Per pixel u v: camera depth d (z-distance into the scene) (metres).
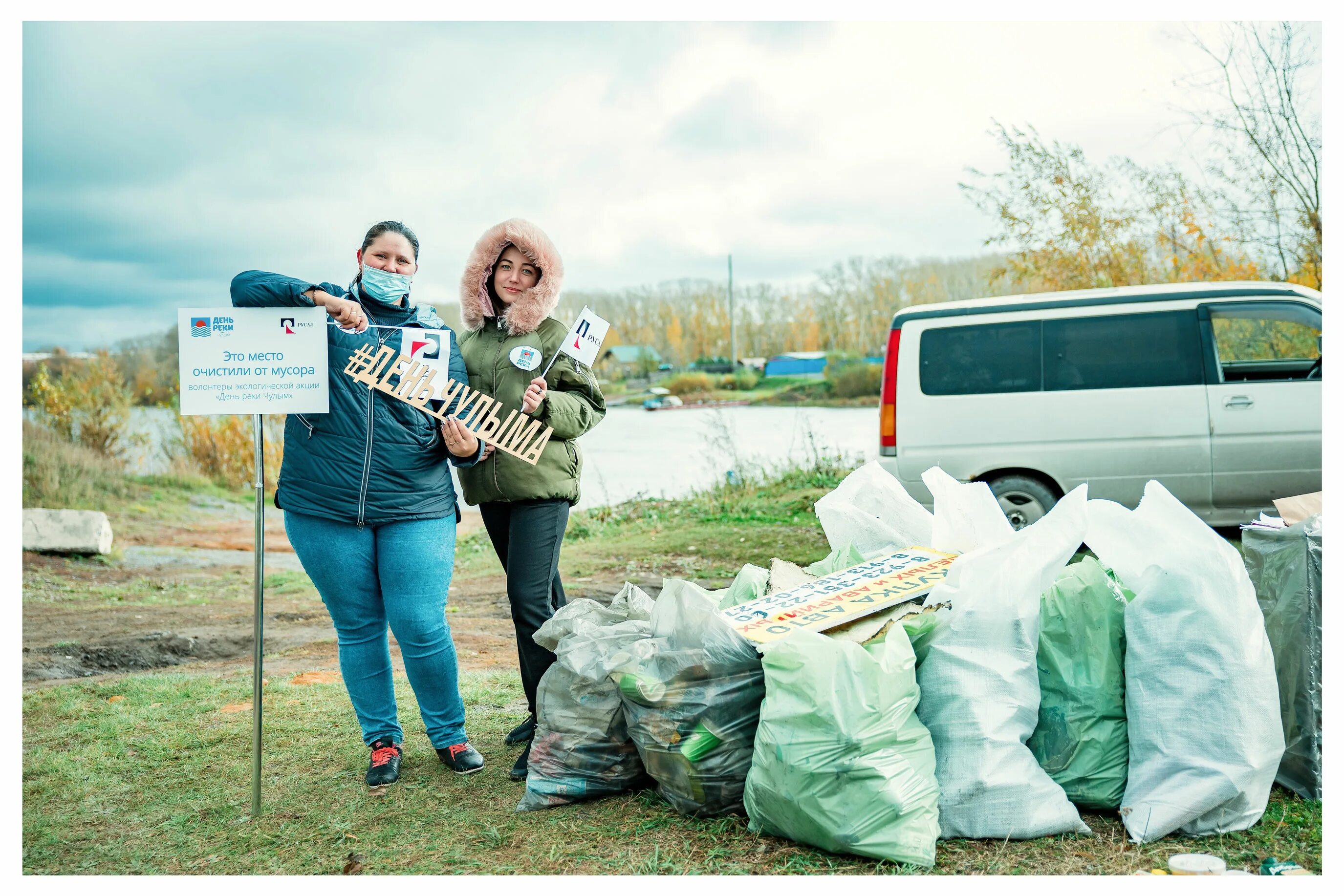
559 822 3.04
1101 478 6.67
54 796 3.40
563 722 3.19
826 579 3.40
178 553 9.28
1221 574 2.84
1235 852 2.68
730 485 9.79
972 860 2.66
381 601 3.51
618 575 7.08
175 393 12.47
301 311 3.20
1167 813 2.72
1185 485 6.59
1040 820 2.76
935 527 3.68
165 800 3.34
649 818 3.03
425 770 3.54
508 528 3.78
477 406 3.44
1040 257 10.56
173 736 3.99
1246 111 9.68
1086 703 2.92
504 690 4.53
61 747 3.89
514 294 3.67
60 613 6.77
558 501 3.68
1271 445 6.50
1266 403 6.50
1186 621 2.82
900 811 2.63
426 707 3.53
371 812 3.19
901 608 3.09
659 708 2.97
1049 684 2.99
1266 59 9.59
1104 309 6.73
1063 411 6.71
